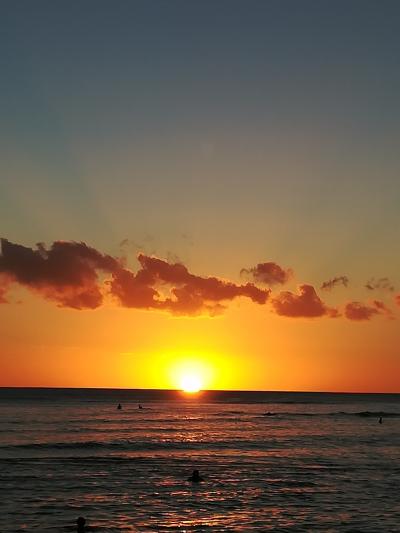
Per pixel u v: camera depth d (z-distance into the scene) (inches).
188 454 2689.5
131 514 1587.1
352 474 2178.9
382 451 2871.6
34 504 1670.8
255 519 1557.6
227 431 3892.7
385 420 5226.4
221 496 1797.5
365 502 1739.7
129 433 3641.7
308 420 5113.2
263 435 3641.7
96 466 2293.3
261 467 2324.1
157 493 1824.6
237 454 2711.6
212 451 2812.5
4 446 2871.6
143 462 2413.9
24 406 6712.6
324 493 1849.2
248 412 6299.2
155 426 4205.2
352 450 2903.5
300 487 1936.5
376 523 1528.1
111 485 1931.6
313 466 2361.0
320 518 1571.1
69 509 1625.2
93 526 1475.1
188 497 1779.0
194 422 4690.0
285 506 1689.2
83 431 3710.6
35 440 3157.0
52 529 1444.4
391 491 1886.1
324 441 3309.5
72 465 2308.1
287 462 2468.0
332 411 6752.0
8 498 1736.0
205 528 1475.1
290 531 1456.7
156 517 1563.7
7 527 1456.7
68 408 6407.5
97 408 6540.4
